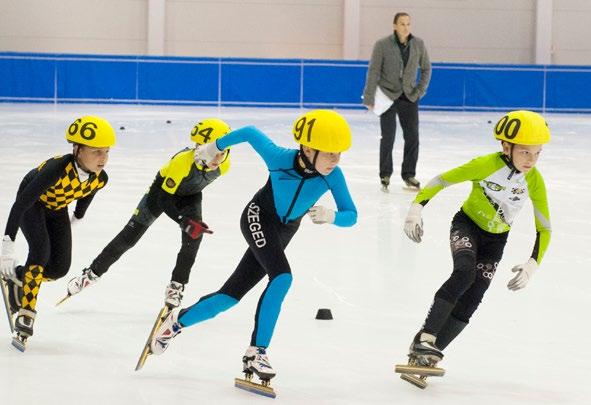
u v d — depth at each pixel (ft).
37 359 29.19
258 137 27.66
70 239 31.89
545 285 41.70
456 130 130.41
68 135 29.60
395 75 69.77
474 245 27.99
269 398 26.35
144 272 41.86
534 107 162.40
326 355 30.68
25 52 163.22
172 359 29.71
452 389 27.68
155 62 157.58
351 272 43.34
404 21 69.51
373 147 105.60
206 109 156.76
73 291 35.09
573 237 53.62
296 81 159.63
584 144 112.37
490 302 38.47
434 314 26.86
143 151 93.86
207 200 63.87
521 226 56.75
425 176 80.33
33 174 31.63
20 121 124.36
